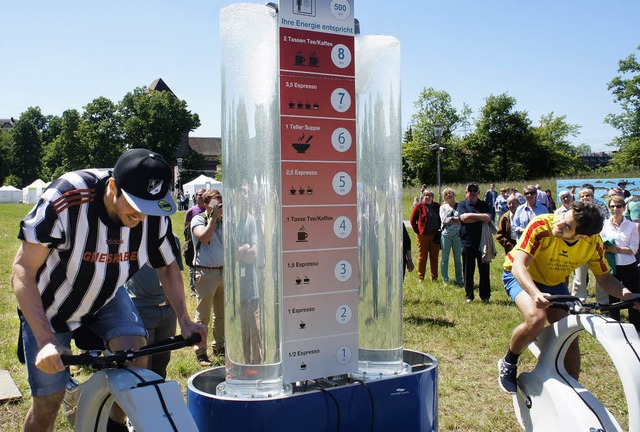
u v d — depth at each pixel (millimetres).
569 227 3434
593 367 5449
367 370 3133
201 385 2975
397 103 3145
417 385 3055
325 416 2775
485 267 8656
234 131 2752
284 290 2789
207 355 5734
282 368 2805
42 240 2332
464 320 7418
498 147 66438
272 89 2818
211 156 99750
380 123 3125
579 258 3639
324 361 2902
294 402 2695
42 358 2098
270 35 2805
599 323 3152
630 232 6469
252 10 2758
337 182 2910
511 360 3656
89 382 2416
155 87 91875
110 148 72312
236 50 2742
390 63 3119
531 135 65812
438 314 7766
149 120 71188
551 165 66250
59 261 2479
